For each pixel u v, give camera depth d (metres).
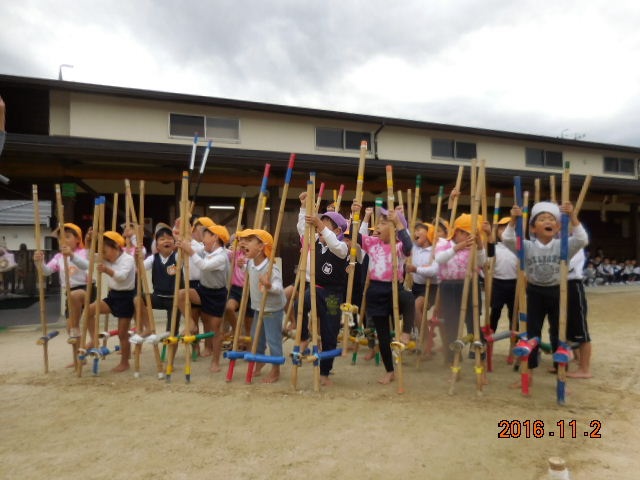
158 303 5.30
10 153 8.48
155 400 3.86
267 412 3.55
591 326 7.74
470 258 4.02
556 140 15.95
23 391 4.15
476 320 3.98
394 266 4.07
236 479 2.50
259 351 4.76
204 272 4.83
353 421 3.34
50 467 2.66
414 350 5.70
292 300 4.49
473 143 14.99
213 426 3.26
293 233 11.97
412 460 2.72
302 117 12.52
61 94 10.45
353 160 10.71
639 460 2.72
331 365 4.41
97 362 4.64
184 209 4.47
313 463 2.68
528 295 4.23
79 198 11.32
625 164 17.94
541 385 4.29
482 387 4.12
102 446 2.95
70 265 5.16
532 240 4.21
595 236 17.28
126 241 5.11
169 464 2.68
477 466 2.64
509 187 13.78
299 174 11.01
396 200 12.52
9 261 7.70
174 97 10.84
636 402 3.75
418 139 14.14
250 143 11.98
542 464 2.67
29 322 8.52
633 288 14.33
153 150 8.99
